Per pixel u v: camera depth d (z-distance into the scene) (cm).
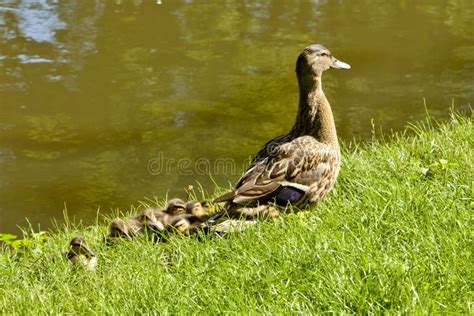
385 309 640
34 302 733
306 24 1942
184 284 729
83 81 1617
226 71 1659
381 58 1720
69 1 2133
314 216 852
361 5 2112
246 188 850
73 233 952
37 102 1530
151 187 1231
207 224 861
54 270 805
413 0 2152
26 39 1819
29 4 2086
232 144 1362
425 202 835
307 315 640
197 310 677
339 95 1545
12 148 1368
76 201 1198
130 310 693
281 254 751
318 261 728
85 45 1797
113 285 747
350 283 674
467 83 1568
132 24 1938
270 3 2130
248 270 734
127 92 1566
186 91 1575
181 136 1394
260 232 824
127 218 981
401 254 727
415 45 1792
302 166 870
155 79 1630
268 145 910
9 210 1176
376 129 1386
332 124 907
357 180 941
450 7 2088
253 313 642
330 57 920
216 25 1934
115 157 1333
